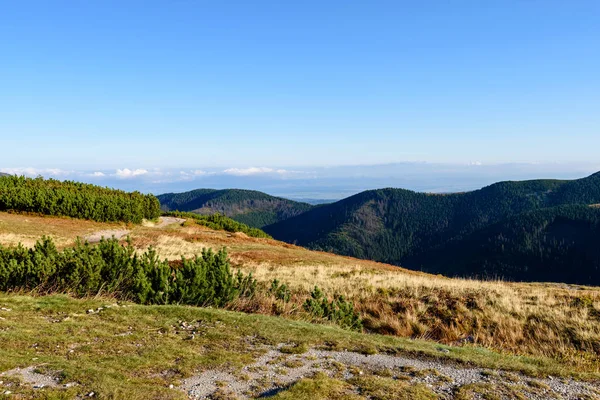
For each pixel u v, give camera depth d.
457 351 8.53
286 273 23.92
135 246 30.78
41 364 6.07
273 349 7.88
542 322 13.42
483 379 6.59
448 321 14.71
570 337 12.31
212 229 54.22
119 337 7.91
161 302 11.54
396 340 9.18
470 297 16.33
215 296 12.27
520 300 15.69
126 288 11.98
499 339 12.85
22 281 11.12
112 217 46.81
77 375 5.67
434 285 18.86
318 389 5.64
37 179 57.22
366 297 17.58
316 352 7.82
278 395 5.34
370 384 6.04
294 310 12.91
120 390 5.27
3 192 42.19
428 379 6.50
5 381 5.31
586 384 6.55
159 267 12.38
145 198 61.09
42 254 11.62
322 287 19.39
